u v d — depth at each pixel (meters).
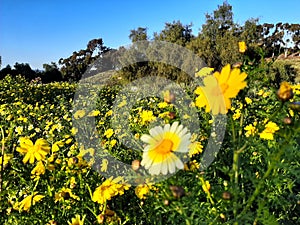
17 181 2.54
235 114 2.87
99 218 1.98
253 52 1.65
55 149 2.44
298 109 1.36
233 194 1.49
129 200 2.29
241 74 1.35
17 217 2.13
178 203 1.42
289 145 1.51
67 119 5.50
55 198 2.13
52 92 12.18
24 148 2.22
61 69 30.89
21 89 11.94
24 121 5.25
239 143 1.53
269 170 1.42
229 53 12.25
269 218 1.49
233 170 1.50
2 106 7.16
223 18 17.83
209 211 1.65
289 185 2.03
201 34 17.97
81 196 2.13
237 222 1.47
